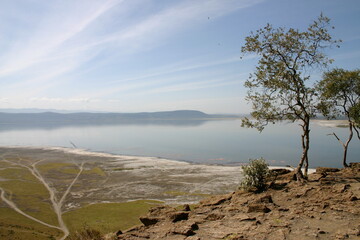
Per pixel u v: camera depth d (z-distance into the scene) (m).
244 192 20.78
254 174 21.27
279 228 12.66
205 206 19.33
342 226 12.24
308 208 15.13
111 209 46.00
